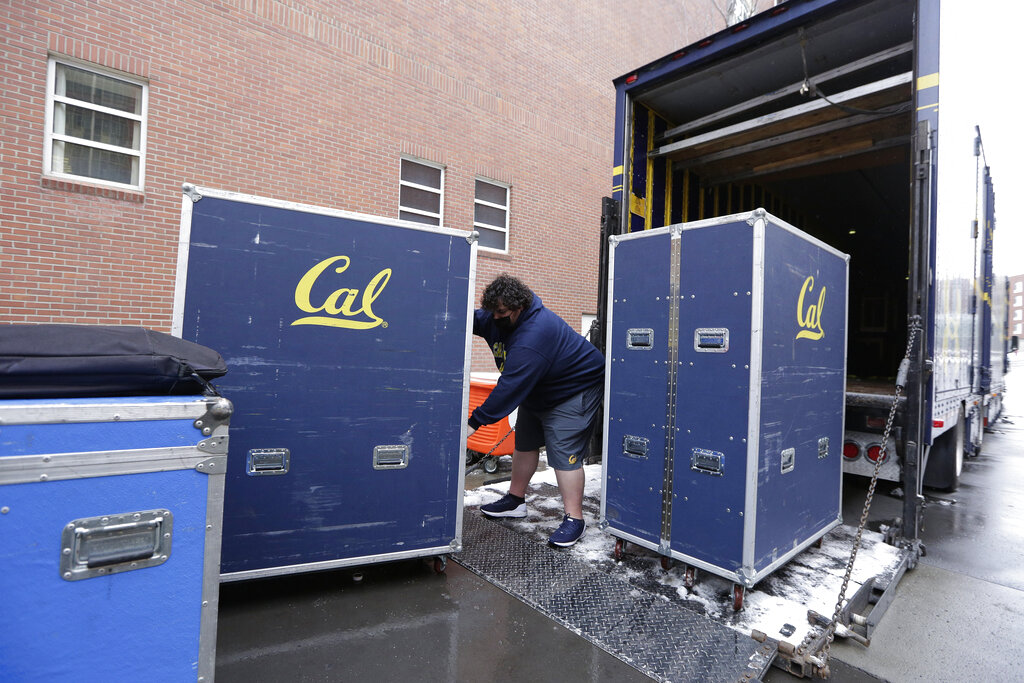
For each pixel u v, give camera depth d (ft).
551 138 32.24
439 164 27.02
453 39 27.32
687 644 7.25
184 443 4.69
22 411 4.06
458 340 9.37
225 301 7.71
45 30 16.96
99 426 4.33
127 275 18.48
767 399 7.98
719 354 8.16
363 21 24.00
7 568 4.02
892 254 27.81
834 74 12.12
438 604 8.38
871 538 11.28
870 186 21.53
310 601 8.37
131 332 5.45
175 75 19.30
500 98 29.48
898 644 7.77
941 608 8.91
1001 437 29.22
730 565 7.97
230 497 7.80
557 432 10.69
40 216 17.02
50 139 17.38
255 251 7.88
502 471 17.67
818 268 9.61
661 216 16.14
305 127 22.35
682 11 42.45
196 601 4.81
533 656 7.04
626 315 9.59
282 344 8.06
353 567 8.96
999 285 27.27
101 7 17.85
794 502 8.93
